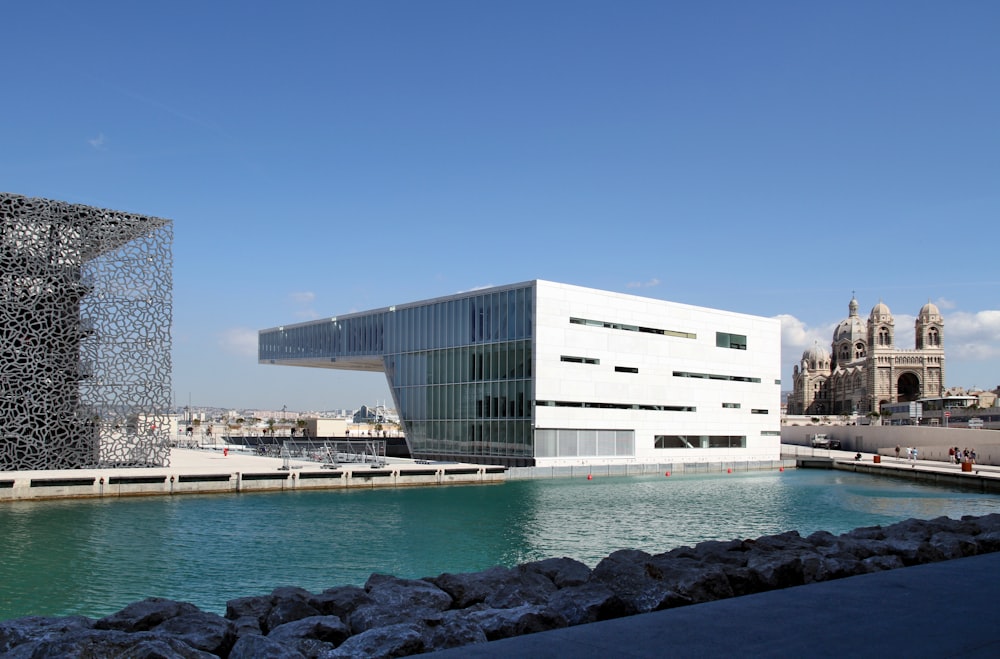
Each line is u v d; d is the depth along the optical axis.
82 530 34.84
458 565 27.86
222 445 101.69
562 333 73.00
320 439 108.62
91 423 52.22
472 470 62.44
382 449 88.12
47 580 24.94
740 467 88.75
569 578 13.87
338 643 10.52
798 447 134.75
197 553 29.73
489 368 75.56
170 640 8.45
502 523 39.00
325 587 24.14
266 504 45.53
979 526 18.41
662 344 82.25
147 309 54.09
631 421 78.38
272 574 26.11
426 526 37.56
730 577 11.77
